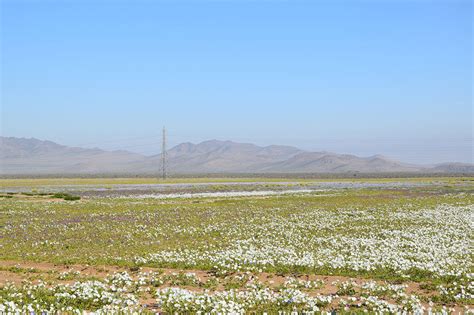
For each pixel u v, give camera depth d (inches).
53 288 690.8
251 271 855.1
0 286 724.7
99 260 973.2
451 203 2244.1
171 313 573.9
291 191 3410.4
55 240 1259.2
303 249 1086.4
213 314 554.6
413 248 1099.3
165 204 2261.3
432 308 606.5
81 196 2913.4
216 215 1785.2
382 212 1849.2
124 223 1577.3
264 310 590.2
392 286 709.3
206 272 866.1
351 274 829.8
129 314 554.6
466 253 1032.2
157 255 1016.9
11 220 1660.9
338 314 567.5
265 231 1382.9
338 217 1701.5
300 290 714.8
